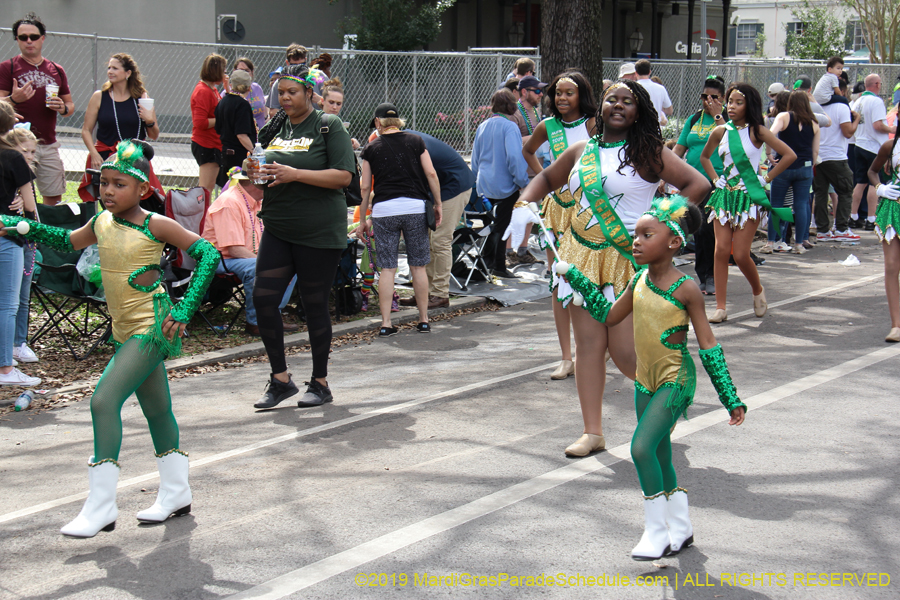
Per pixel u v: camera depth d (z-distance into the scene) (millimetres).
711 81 8383
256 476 4477
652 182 4430
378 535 3770
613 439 4977
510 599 3227
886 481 4293
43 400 5723
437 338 7535
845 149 12367
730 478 4344
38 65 8508
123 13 20812
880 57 32469
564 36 11164
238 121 9211
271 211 5496
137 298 3756
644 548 3449
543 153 9523
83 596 3275
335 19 22812
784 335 7316
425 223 7566
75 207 7285
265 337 5594
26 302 6336
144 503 4152
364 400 5797
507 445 4898
